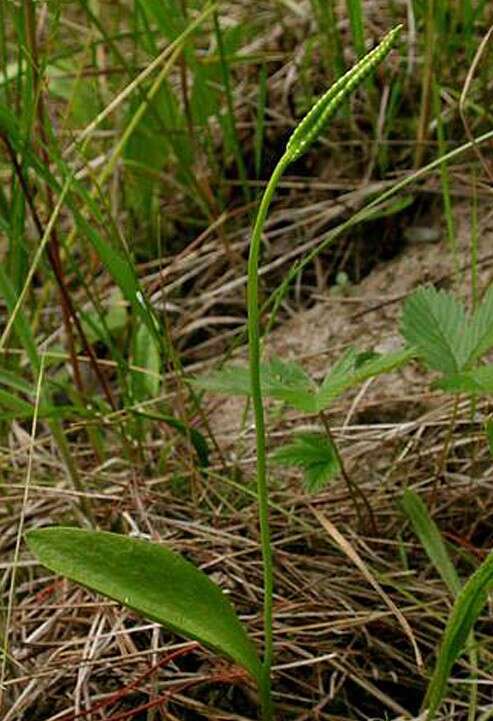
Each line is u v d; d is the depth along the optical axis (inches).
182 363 32.2
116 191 33.7
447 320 23.3
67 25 36.9
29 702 23.1
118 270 25.6
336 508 25.9
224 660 23.3
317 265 32.6
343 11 35.9
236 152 32.1
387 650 23.3
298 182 34.4
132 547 20.9
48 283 29.8
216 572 24.7
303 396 22.2
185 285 33.9
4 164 34.0
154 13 30.0
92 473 27.2
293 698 23.0
